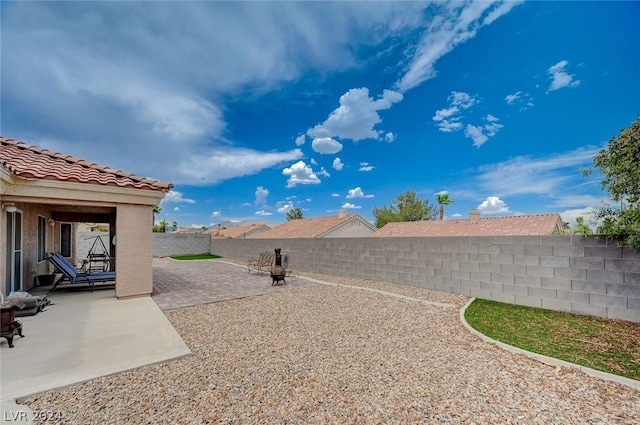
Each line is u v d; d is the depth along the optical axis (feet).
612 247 17.58
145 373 11.48
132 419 8.60
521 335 15.33
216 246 79.25
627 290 17.06
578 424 8.28
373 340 14.99
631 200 15.51
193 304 22.89
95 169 26.96
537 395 9.78
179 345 14.25
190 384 10.62
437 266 27.48
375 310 20.90
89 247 67.46
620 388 10.07
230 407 9.18
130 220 25.08
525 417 8.62
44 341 14.78
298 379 10.96
